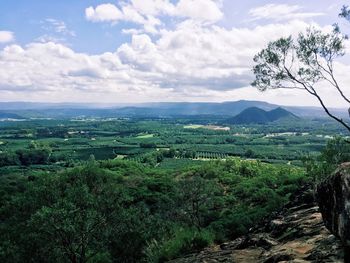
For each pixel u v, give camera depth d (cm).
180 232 2217
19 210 3381
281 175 9431
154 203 7850
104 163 17275
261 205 5675
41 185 3406
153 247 2312
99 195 3272
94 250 3106
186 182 5238
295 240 1427
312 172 3409
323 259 1053
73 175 3622
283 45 2072
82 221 2830
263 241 1614
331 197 845
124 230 3209
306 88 2086
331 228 846
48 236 2830
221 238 2378
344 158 3073
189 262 1529
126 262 3153
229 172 13200
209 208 5531
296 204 2334
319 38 2025
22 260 2928
